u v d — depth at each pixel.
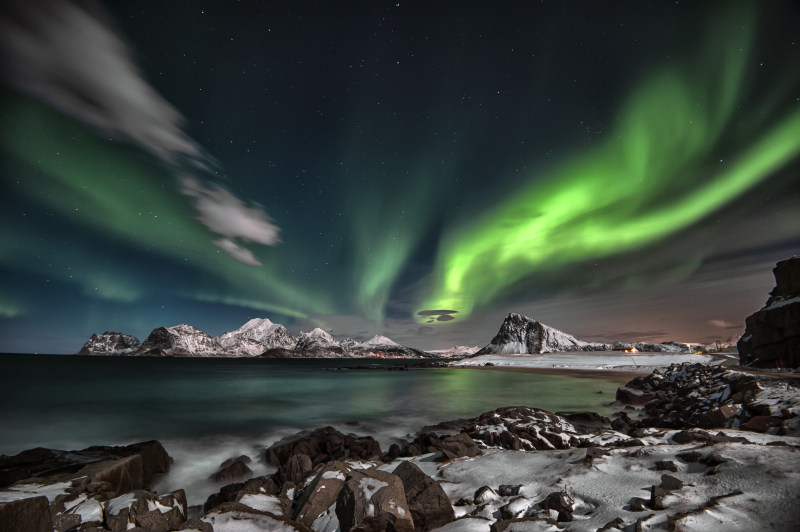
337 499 4.50
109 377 62.47
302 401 30.30
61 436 17.73
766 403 9.49
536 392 35.41
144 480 10.21
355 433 17.31
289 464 8.48
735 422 9.97
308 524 4.55
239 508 4.48
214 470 12.21
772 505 3.37
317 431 16.02
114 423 20.72
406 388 41.44
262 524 4.19
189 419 21.91
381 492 4.19
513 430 11.69
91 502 4.85
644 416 19.16
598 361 94.56
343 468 5.61
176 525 4.49
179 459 13.40
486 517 4.23
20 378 57.34
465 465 6.29
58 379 56.75
